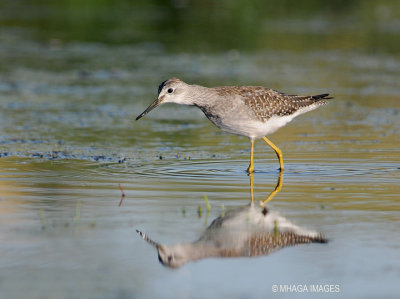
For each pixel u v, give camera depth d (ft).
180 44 94.22
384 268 28.43
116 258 29.53
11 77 77.77
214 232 32.81
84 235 32.17
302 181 42.57
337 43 95.45
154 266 28.84
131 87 74.95
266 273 28.30
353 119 62.90
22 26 101.91
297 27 102.22
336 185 41.45
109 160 48.08
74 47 92.58
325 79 77.46
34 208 36.29
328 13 112.37
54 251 30.09
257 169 46.06
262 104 46.16
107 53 89.61
